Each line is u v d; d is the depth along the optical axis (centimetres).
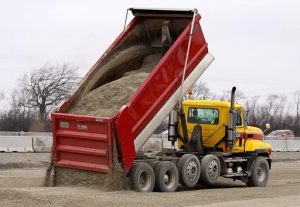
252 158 1827
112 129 1394
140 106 1451
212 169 1662
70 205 1151
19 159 2527
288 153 3853
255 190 1630
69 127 1483
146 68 1703
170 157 1630
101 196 1287
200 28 1605
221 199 1369
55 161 1511
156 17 1711
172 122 1741
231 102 1723
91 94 1580
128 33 1688
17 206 1127
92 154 1438
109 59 1644
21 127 5309
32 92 6078
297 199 1393
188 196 1406
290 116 7506
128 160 1420
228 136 1727
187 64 1570
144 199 1291
